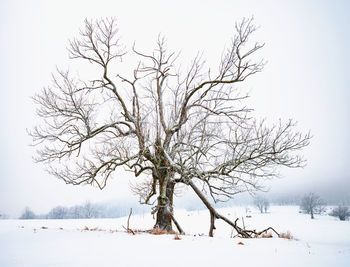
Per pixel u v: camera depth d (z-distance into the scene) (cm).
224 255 584
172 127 1438
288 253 626
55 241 798
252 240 852
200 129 1430
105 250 638
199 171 1283
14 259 546
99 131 1328
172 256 564
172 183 1431
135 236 892
